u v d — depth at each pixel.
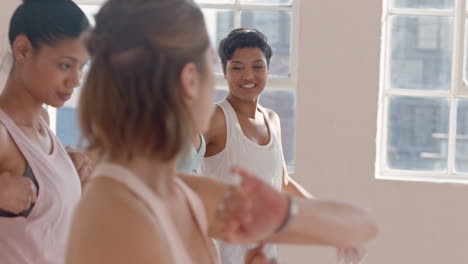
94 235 0.82
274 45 4.21
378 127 4.16
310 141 4.12
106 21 0.89
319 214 0.86
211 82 0.94
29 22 1.68
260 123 3.00
